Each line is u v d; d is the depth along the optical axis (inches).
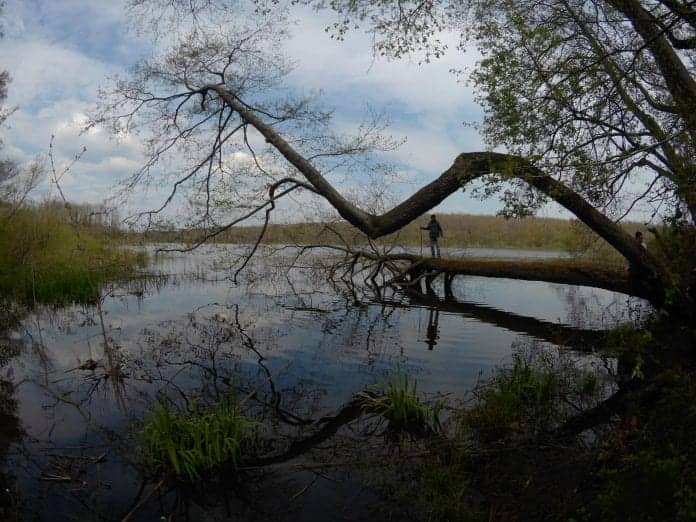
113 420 226.2
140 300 548.1
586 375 266.8
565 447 188.9
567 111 262.2
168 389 267.1
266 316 467.8
